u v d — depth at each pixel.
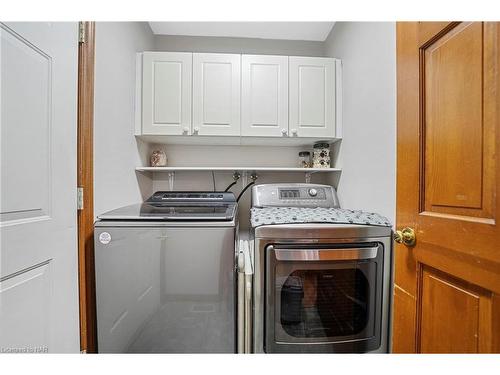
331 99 1.79
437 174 0.75
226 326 1.05
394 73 1.15
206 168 1.78
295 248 1.07
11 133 0.72
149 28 1.94
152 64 1.69
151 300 1.03
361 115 1.48
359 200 1.51
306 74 1.77
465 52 0.65
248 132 1.74
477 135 0.62
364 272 1.10
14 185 0.73
